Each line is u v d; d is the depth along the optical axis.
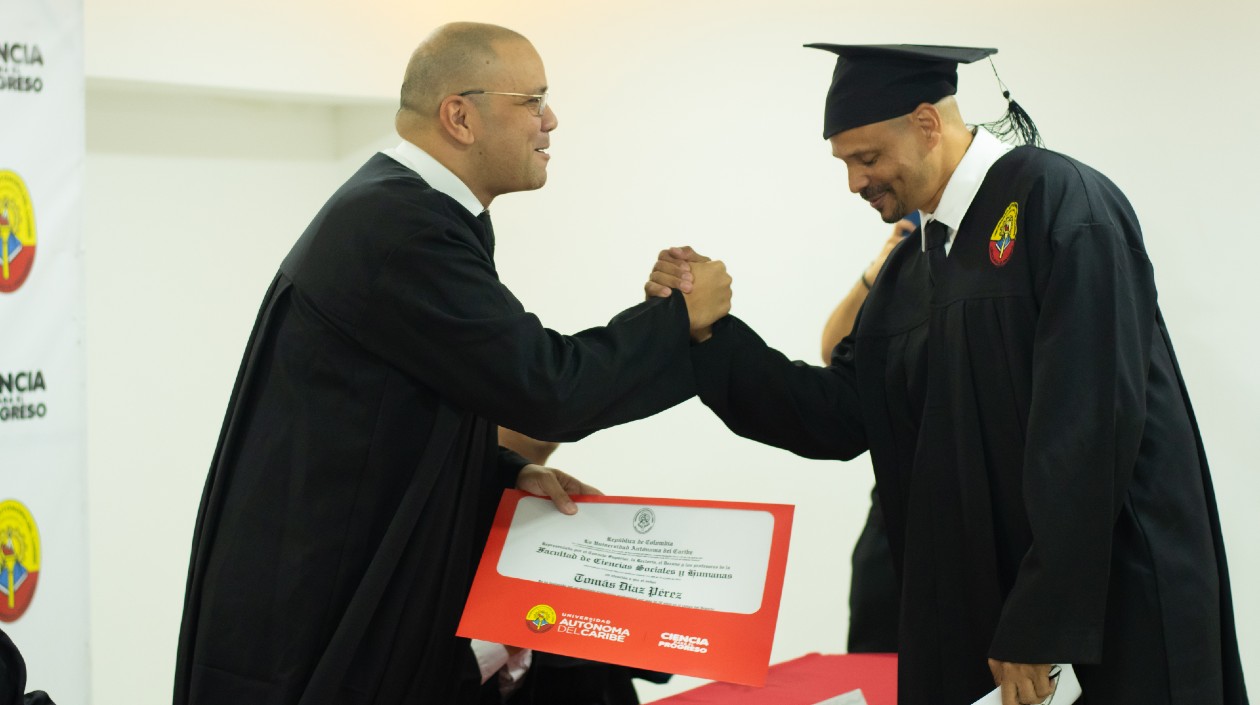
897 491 2.29
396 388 2.06
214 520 2.12
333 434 2.04
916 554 2.12
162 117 4.02
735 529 2.03
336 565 2.04
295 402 2.07
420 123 2.17
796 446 2.42
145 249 3.98
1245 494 3.36
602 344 2.15
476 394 2.02
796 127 3.99
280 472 2.06
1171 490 1.97
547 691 2.40
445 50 2.15
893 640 2.88
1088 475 1.82
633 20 4.24
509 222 4.57
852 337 2.52
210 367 4.19
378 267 2.01
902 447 2.27
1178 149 3.39
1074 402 1.84
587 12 4.31
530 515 2.20
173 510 4.09
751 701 2.44
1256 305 3.31
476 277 2.02
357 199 2.07
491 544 2.18
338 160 4.59
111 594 3.91
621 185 4.32
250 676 2.03
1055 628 1.82
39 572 2.21
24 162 2.16
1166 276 3.44
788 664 2.71
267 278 4.36
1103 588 1.83
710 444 4.22
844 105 2.12
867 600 2.93
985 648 2.05
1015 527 2.00
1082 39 3.51
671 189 4.23
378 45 4.27
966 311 2.03
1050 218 1.95
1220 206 3.35
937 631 2.09
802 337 4.06
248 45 3.88
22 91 2.16
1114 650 1.94
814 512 4.08
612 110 4.31
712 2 4.10
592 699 2.40
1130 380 1.87
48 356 2.21
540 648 2.04
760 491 4.16
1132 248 1.99
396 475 2.07
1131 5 3.43
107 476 3.90
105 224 3.87
